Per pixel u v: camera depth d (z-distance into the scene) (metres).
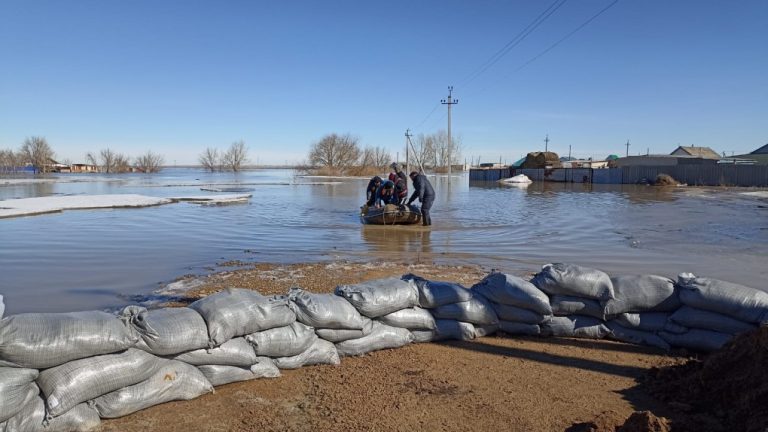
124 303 7.41
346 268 9.75
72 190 36.78
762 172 38.91
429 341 5.80
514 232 15.02
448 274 9.24
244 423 3.94
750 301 5.25
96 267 9.88
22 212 19.12
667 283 5.75
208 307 4.58
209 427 3.88
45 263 10.27
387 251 11.80
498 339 5.91
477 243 13.02
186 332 4.30
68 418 3.68
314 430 3.83
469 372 4.93
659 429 3.56
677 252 11.66
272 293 7.76
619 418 3.87
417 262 10.43
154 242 12.97
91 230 15.23
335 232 15.01
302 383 4.69
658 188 38.62
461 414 4.08
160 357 4.25
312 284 8.38
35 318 3.82
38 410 3.62
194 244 12.69
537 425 3.91
